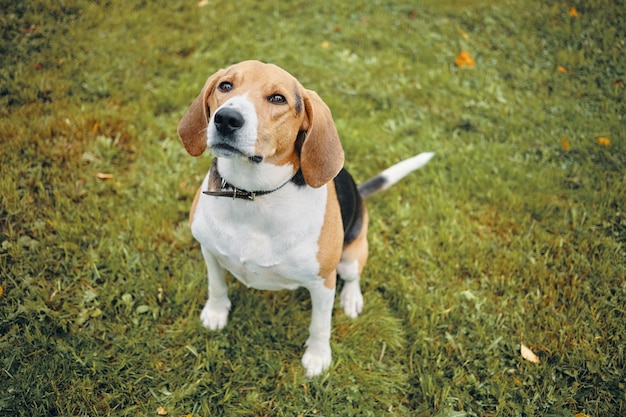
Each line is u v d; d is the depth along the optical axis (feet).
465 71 5.54
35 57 4.84
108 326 3.24
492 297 3.65
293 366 3.25
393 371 3.27
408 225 4.03
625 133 4.82
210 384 3.11
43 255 3.44
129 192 3.94
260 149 2.38
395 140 4.70
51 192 3.82
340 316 3.50
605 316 3.54
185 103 4.72
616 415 3.07
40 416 2.83
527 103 5.24
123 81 4.82
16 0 5.35
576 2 6.59
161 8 5.82
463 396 3.13
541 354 3.34
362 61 5.49
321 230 2.75
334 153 2.62
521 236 4.06
